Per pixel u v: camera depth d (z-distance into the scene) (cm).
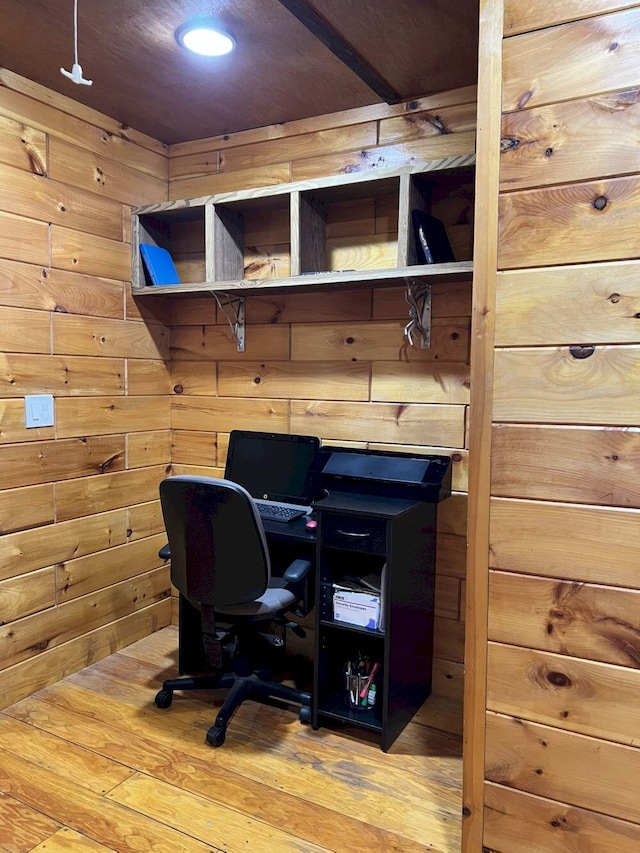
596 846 136
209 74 214
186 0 169
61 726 212
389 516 193
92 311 250
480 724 146
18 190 218
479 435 141
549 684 138
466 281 218
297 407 262
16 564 223
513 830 144
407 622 212
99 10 174
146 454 280
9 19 179
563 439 133
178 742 205
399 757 200
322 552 210
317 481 237
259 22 180
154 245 274
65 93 231
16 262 219
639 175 124
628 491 128
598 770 134
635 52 122
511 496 139
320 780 188
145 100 236
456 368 228
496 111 135
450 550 234
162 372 288
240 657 233
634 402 127
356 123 241
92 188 247
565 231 130
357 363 247
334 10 167
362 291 244
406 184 204
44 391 231
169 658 264
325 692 219
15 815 170
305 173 253
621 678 131
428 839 165
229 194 241
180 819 170
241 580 199
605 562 131
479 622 144
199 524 199
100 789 181
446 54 194
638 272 125
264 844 162
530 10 130
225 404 279
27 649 229
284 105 239
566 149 129
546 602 137
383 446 244
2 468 217
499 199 136
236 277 264
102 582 260
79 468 247
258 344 269
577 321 131
